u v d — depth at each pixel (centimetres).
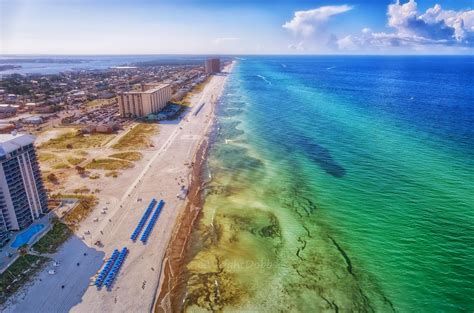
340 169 12644
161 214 9700
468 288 6706
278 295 6694
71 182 11756
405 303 6419
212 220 9388
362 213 9500
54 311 6206
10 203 8406
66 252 7881
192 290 6788
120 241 8350
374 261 7569
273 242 8381
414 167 12431
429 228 8644
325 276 7181
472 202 9781
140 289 6788
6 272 7119
